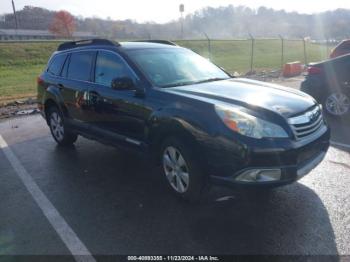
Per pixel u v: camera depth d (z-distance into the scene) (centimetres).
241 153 352
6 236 362
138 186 468
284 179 360
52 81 629
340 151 570
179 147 401
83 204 425
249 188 359
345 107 764
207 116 376
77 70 575
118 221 383
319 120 426
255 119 360
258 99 398
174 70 491
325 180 462
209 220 378
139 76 460
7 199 444
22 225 383
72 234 362
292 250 324
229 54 3400
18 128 791
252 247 330
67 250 338
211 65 556
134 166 539
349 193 425
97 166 544
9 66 2852
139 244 342
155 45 544
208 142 371
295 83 1354
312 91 801
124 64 484
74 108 575
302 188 442
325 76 782
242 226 364
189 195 405
